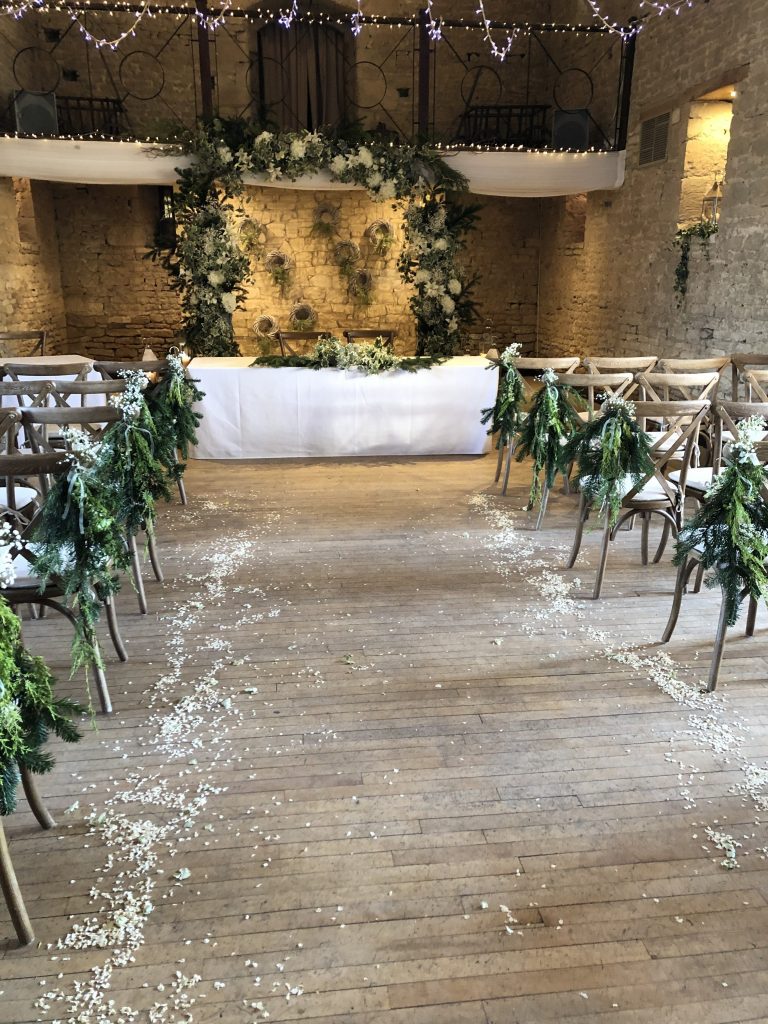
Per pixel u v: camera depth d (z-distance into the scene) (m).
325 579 4.02
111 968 1.83
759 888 2.06
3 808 1.86
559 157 8.27
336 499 5.34
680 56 7.29
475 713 2.84
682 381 4.32
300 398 6.23
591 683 3.05
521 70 10.83
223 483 5.70
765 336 6.25
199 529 4.76
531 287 11.59
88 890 2.06
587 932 1.92
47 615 3.65
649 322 8.19
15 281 8.95
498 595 3.84
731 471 2.82
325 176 7.71
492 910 1.99
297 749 2.64
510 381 5.30
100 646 3.33
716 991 1.77
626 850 2.19
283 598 3.80
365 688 3.01
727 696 2.96
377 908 2.00
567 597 3.83
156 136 7.57
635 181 8.35
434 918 1.96
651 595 3.86
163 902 2.01
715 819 2.31
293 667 3.16
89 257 10.88
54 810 2.35
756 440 2.92
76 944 1.89
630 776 2.50
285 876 2.10
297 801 2.39
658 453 4.03
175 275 8.26
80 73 10.16
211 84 7.65
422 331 8.30
